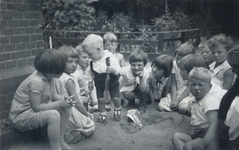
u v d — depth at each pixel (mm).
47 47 7020
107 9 12180
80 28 10055
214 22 10531
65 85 2709
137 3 11531
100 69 3152
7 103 2736
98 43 3133
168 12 10922
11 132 2564
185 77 3514
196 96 2521
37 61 2387
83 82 3289
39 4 3254
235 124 2441
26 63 3078
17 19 2949
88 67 3424
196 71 2453
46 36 7965
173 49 8977
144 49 8469
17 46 2953
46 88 2486
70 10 9992
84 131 2756
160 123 3184
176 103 3492
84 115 2855
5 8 2812
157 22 9875
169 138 2807
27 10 3080
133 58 3332
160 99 3859
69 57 2832
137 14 12008
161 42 8148
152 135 2875
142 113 3498
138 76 3404
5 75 2750
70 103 2377
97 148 2590
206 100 2461
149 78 3768
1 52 2768
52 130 2355
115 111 3307
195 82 2463
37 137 2770
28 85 2424
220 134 2428
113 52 4402
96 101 3797
